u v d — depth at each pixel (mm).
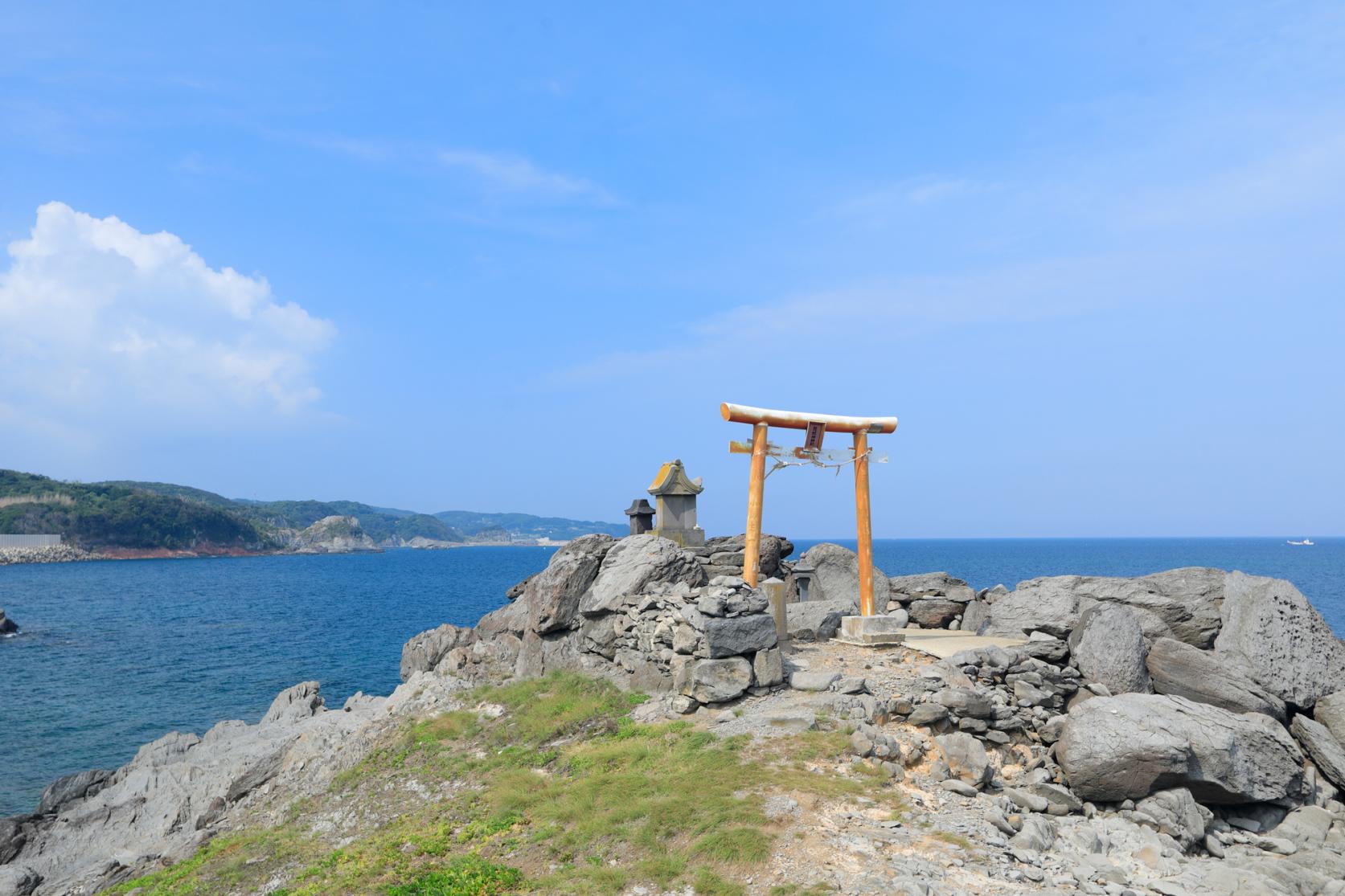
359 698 26406
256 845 14195
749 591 15195
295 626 66375
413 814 13266
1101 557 174250
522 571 172500
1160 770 10844
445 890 9516
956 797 10836
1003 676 13930
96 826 19234
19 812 23516
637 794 11062
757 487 17344
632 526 23047
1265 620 14430
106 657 51219
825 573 22000
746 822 9695
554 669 18047
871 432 18312
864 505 18188
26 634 63656
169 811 19156
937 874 8555
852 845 9156
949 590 20719
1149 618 15578
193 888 13031
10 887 16609
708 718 13539
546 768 13484
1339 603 66438
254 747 22312
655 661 15789
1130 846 9977
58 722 33938
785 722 12594
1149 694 12617
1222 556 177000
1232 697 13250
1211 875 9211
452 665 20219
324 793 15750
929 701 13023
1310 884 9555
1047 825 10133
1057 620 16453
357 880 10695
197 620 72812
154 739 31438
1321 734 12820
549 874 9586
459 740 15961
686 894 8594
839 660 16016
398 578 143750
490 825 11500
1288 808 11906
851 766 11242
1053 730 12641
